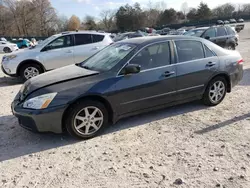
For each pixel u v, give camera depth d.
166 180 2.98
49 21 75.38
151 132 4.26
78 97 3.88
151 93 4.47
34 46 9.13
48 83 4.04
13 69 8.57
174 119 4.75
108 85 4.09
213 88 5.26
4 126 4.77
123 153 3.63
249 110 5.07
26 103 3.89
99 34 9.45
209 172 3.10
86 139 4.10
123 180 3.02
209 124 4.48
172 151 3.63
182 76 4.75
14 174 3.24
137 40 4.76
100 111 4.13
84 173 3.20
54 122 3.84
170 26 67.88
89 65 4.80
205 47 5.13
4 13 67.25
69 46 8.96
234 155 3.45
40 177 3.16
